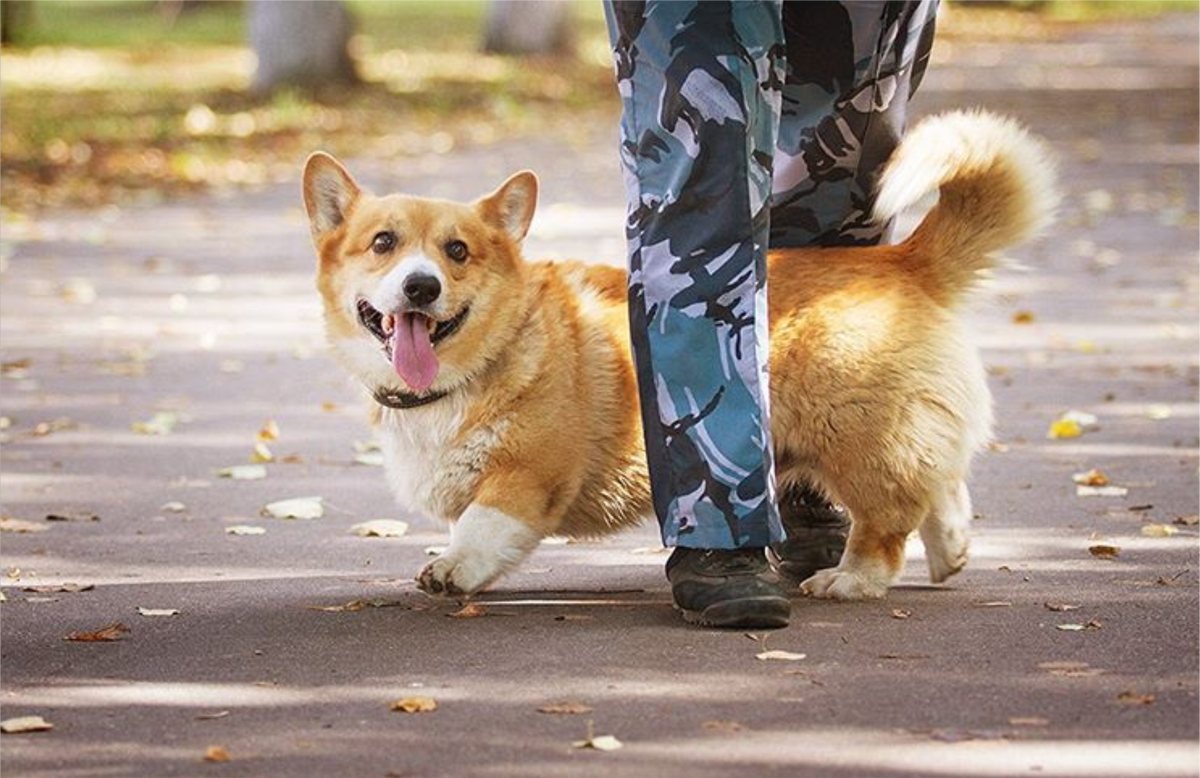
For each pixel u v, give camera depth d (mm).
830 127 7578
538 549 8289
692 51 6707
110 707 5836
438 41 53344
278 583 7660
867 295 7137
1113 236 19469
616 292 7488
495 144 29359
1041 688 5906
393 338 7043
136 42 53031
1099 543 8234
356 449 10820
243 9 65375
